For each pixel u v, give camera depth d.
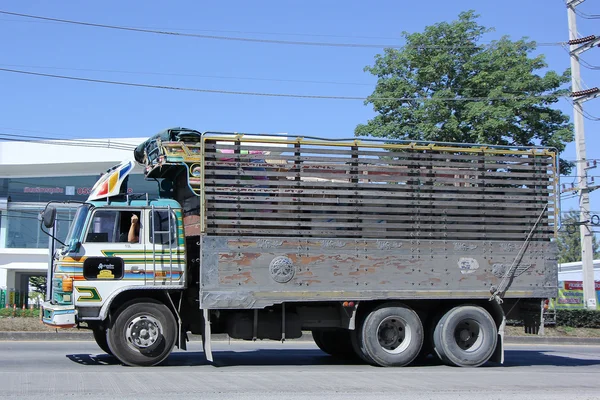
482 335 12.73
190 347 17.33
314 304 12.48
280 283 11.74
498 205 12.95
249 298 11.59
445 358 12.55
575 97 24.22
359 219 12.22
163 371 10.88
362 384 9.62
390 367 12.27
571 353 17.94
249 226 11.76
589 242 25.06
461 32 24.52
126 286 11.52
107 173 12.52
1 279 34.19
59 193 34.44
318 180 12.12
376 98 24.52
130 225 11.77
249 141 11.86
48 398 7.85
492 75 23.55
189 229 12.27
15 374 9.98
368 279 12.14
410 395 8.65
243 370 11.34
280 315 12.29
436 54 24.53
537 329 13.12
